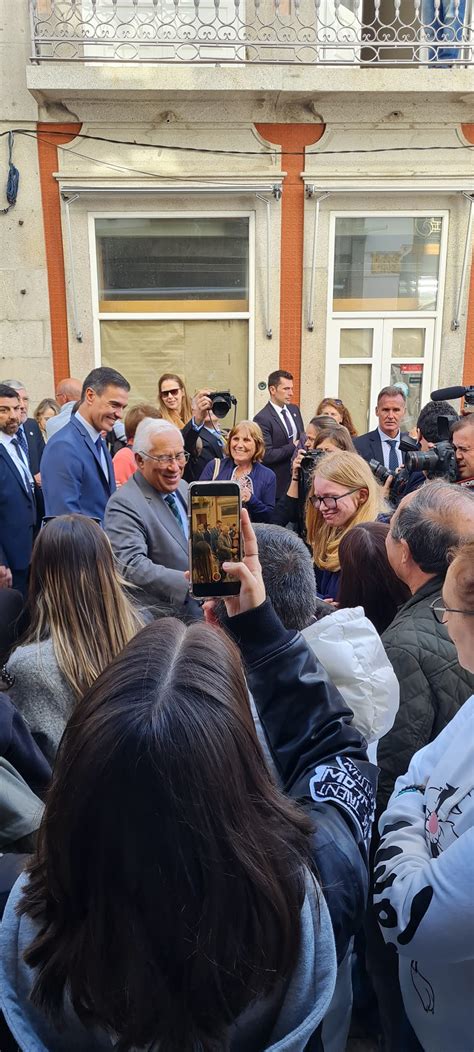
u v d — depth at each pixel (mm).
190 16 7109
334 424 4426
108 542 1866
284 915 755
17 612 2240
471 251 7492
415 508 1763
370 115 7102
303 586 1466
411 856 1152
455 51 7328
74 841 729
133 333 7641
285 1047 769
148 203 7262
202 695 749
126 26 7078
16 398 4633
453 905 990
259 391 7738
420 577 1751
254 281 7504
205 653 800
